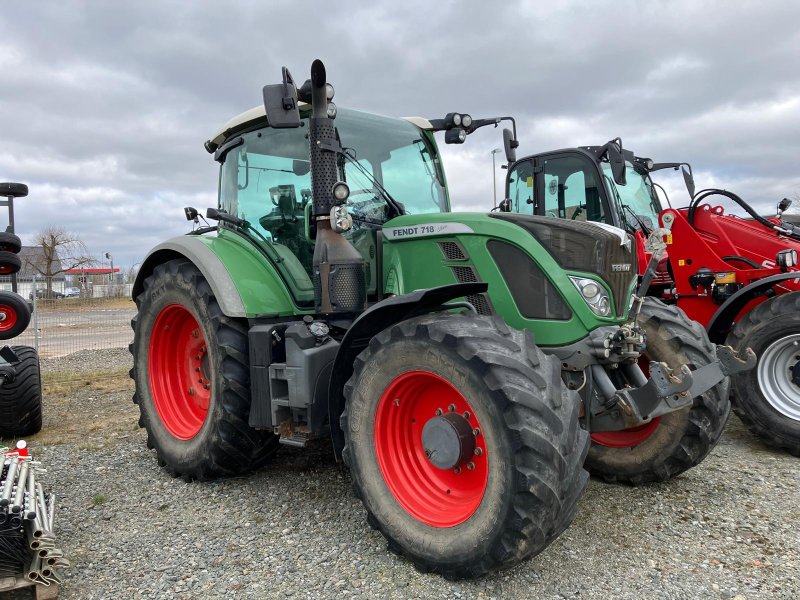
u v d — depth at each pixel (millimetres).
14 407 5055
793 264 5223
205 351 4254
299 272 3914
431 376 2770
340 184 3332
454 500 2828
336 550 2984
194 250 3998
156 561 2922
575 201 6945
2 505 2492
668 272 6426
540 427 2439
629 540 3066
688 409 3656
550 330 3199
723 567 2783
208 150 4832
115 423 5727
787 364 4652
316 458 4441
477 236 3402
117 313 20219
